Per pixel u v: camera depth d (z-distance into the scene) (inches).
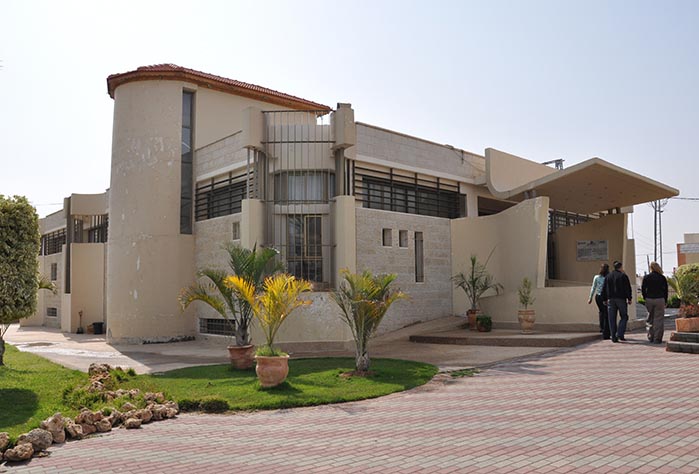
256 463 244.8
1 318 414.9
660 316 544.1
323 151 747.4
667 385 350.6
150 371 539.5
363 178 804.6
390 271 791.7
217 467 241.0
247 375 484.4
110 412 339.3
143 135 903.7
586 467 211.0
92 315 1211.2
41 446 279.0
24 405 361.1
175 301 875.4
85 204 1238.9
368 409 353.1
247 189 722.8
